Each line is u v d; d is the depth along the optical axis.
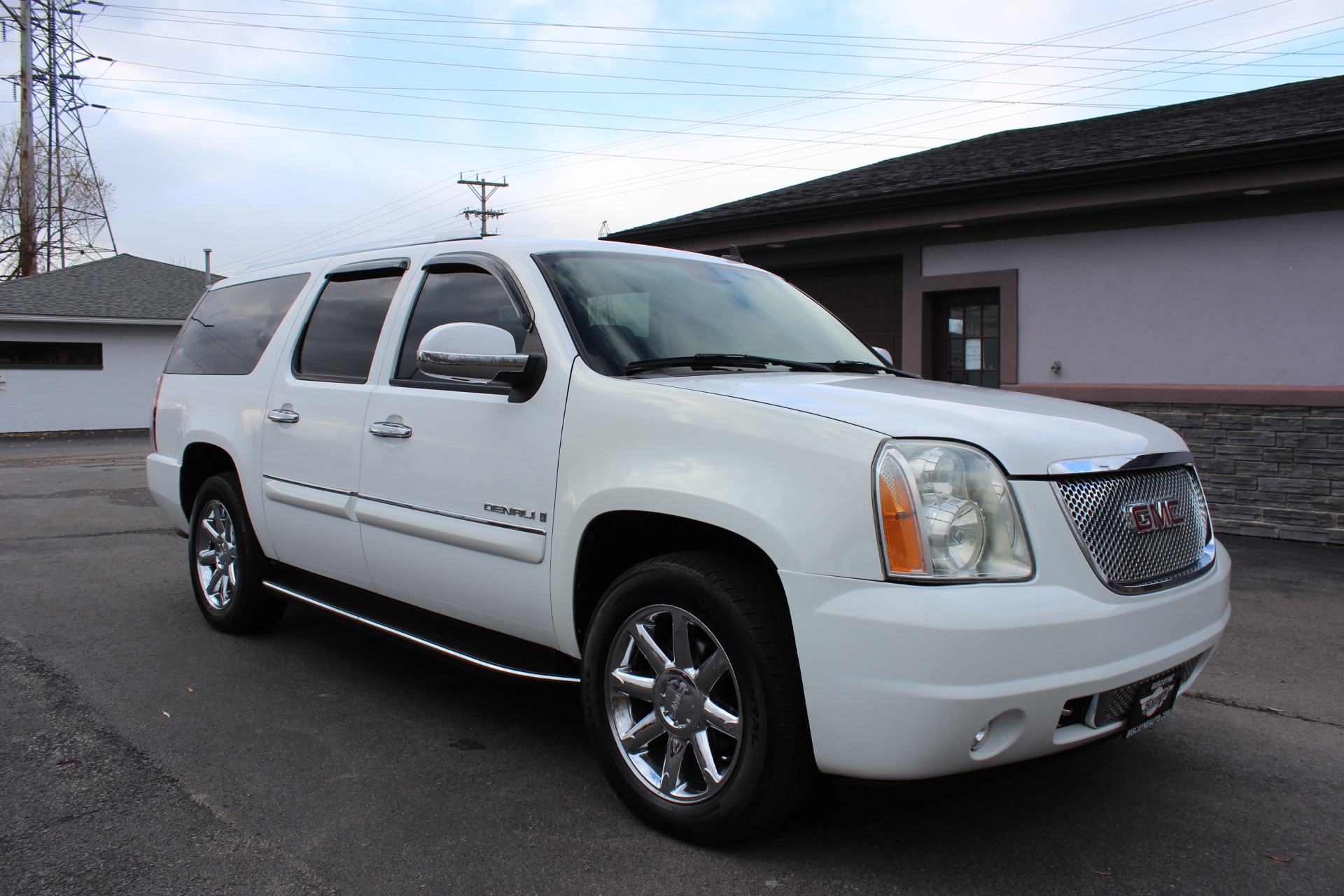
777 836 2.81
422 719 3.74
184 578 6.16
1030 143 11.16
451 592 3.45
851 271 10.91
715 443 2.68
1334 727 3.72
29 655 4.49
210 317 5.24
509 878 2.56
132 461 14.77
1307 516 7.12
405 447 3.57
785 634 2.52
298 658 4.50
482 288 3.61
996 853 2.72
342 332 4.15
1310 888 2.54
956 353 10.21
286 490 4.18
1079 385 8.23
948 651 2.26
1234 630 5.00
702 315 3.65
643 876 2.58
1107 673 2.41
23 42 31.06
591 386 3.03
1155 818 2.95
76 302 23.47
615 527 2.99
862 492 2.39
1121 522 2.59
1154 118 11.03
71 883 2.50
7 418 22.34
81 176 37.44
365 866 2.61
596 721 2.94
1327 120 7.88
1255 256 8.23
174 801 2.99
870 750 2.35
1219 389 7.45
